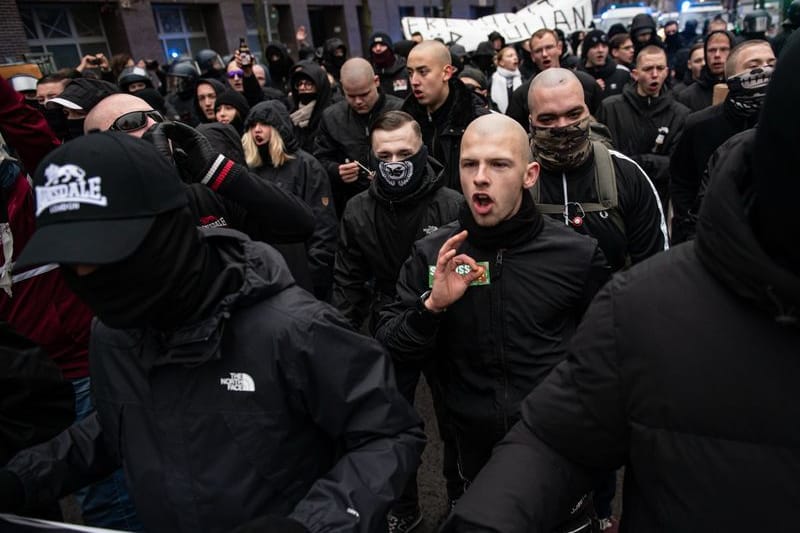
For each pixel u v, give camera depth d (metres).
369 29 25.45
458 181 3.38
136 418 1.19
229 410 1.12
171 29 18.12
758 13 6.29
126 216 0.92
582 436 0.94
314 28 24.67
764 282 0.69
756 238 0.72
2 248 2.04
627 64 7.32
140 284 0.96
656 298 0.84
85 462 1.32
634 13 21.09
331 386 1.13
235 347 1.11
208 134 2.54
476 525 0.93
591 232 2.26
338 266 2.64
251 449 1.13
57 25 14.80
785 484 0.75
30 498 1.23
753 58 2.95
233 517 1.15
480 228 1.75
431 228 2.40
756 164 0.70
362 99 3.98
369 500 1.11
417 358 1.73
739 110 2.88
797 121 0.64
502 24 9.94
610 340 0.88
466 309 1.79
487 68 7.55
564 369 0.98
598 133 2.87
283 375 1.12
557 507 0.97
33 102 3.91
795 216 0.67
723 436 0.78
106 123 2.05
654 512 0.86
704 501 0.79
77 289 0.98
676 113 3.98
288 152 3.27
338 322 1.17
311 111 4.99
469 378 1.84
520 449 1.00
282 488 1.17
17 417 1.21
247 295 1.08
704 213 0.78
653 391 0.83
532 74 7.32
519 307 1.75
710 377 0.78
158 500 1.19
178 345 1.06
